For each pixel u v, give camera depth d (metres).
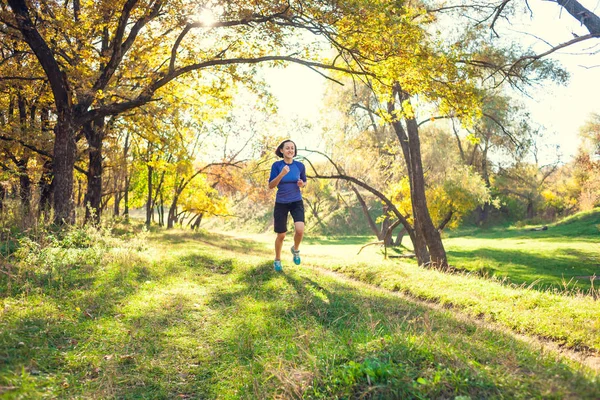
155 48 15.38
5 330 4.21
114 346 4.43
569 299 7.30
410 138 18.52
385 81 13.15
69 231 10.55
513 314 6.27
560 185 69.69
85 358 4.07
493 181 51.97
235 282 7.57
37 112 19.36
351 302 6.19
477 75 12.60
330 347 4.22
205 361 4.29
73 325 4.83
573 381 2.86
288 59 13.07
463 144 45.19
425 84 12.03
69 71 13.09
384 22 10.70
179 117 17.55
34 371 3.61
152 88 13.33
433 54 11.78
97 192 19.91
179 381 3.89
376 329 4.85
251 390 3.62
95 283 6.71
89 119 13.16
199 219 43.19
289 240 45.34
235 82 14.82
